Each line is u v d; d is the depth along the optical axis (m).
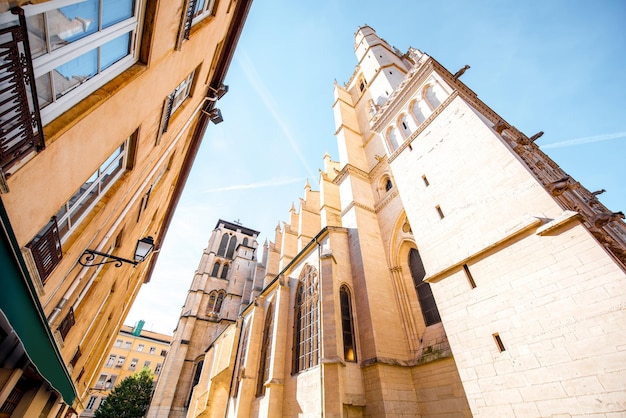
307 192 39.69
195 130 17.34
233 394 26.84
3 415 5.82
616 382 6.61
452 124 14.77
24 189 3.29
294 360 19.34
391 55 36.38
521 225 9.82
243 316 32.50
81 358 11.60
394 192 22.22
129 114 5.66
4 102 2.72
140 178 8.88
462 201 12.55
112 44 4.61
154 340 72.25
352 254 20.44
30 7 2.75
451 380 12.86
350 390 14.10
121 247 10.55
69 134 3.75
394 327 16.62
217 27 11.17
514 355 8.69
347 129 31.27
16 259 3.13
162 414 39.22
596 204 24.05
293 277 24.12
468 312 10.45
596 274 7.72
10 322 3.43
